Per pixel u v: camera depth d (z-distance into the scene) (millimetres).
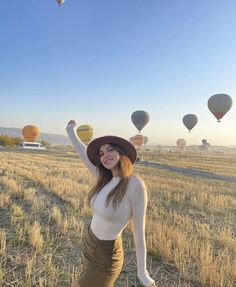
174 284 4723
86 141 42656
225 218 9359
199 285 4742
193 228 7879
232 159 60594
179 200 11555
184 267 5137
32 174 16828
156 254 5668
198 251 5922
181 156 63844
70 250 5844
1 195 10086
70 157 47750
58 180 14484
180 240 6156
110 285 2775
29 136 74688
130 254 5812
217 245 6707
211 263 5207
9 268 4938
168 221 8297
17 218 7711
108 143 2783
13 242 6031
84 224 7531
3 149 68250
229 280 4762
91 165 3086
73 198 10227
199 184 17625
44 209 8859
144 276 2590
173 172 27609
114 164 2691
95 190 2836
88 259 2746
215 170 33281
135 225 2604
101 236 2664
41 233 6707
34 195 10633
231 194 14539
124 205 2555
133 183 2584
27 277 4645
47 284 4453
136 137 57344
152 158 54625
